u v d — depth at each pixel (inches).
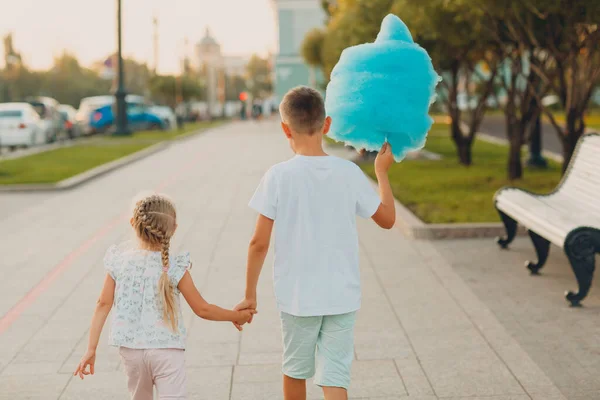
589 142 283.1
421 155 757.9
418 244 327.0
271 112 2498.8
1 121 968.3
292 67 2388.0
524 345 199.5
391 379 178.1
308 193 128.2
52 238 359.3
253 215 417.7
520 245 321.1
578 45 410.9
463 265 288.2
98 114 1408.7
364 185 131.3
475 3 370.9
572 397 165.9
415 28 482.3
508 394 168.1
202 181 587.2
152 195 129.5
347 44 668.1
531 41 442.6
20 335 215.5
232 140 1161.4
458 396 167.6
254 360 192.5
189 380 179.9
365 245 327.3
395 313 229.5
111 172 664.4
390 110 128.6
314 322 129.6
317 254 128.0
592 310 228.8
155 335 124.2
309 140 130.6
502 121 1673.2
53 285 271.1
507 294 248.1
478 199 439.2
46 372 186.5
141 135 1304.1
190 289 128.4
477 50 578.2
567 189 292.5
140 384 128.1
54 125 1123.9
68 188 542.3
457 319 222.5
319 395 171.2
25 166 711.7
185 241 346.0
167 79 2119.8
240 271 287.4
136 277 126.6
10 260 312.0
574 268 229.1
